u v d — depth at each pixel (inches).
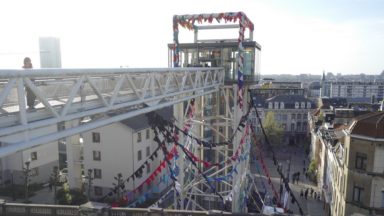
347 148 898.1
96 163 1376.7
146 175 1411.2
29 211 877.8
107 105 390.9
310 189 1590.8
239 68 813.2
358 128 870.4
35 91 289.1
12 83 263.1
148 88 498.9
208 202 1007.6
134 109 474.9
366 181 850.8
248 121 952.9
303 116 2689.5
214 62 872.3
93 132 1365.7
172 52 874.8
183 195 883.4
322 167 1529.3
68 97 324.8
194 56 884.0
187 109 882.8
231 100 1023.0
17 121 288.0
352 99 5049.2
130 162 1330.0
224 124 933.2
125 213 818.8
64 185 1385.3
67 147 1360.7
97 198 1369.3
